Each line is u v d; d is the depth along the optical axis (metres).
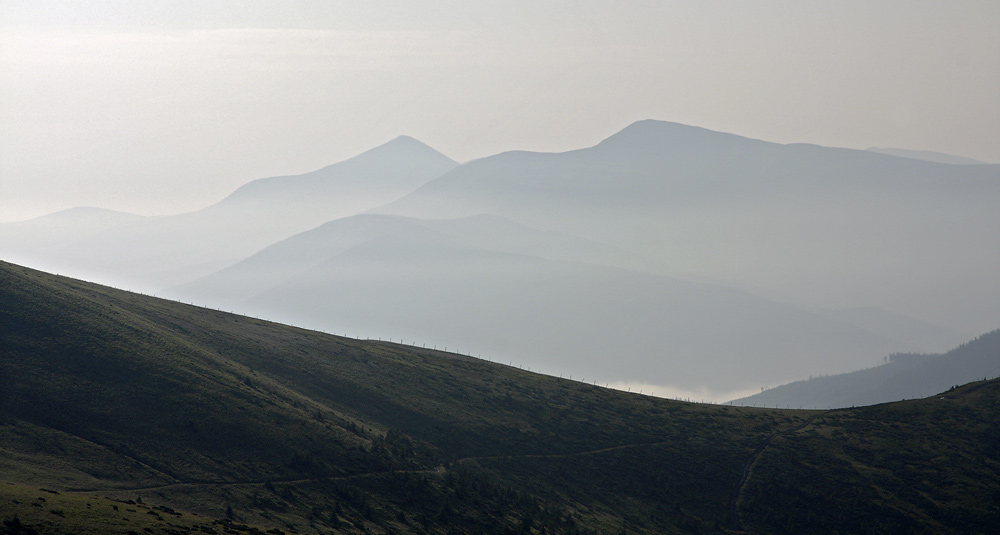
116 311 141.50
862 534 134.62
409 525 96.69
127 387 110.31
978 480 148.88
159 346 128.75
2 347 109.12
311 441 113.38
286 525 86.56
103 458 91.31
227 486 93.69
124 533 60.88
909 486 147.75
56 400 100.81
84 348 116.69
